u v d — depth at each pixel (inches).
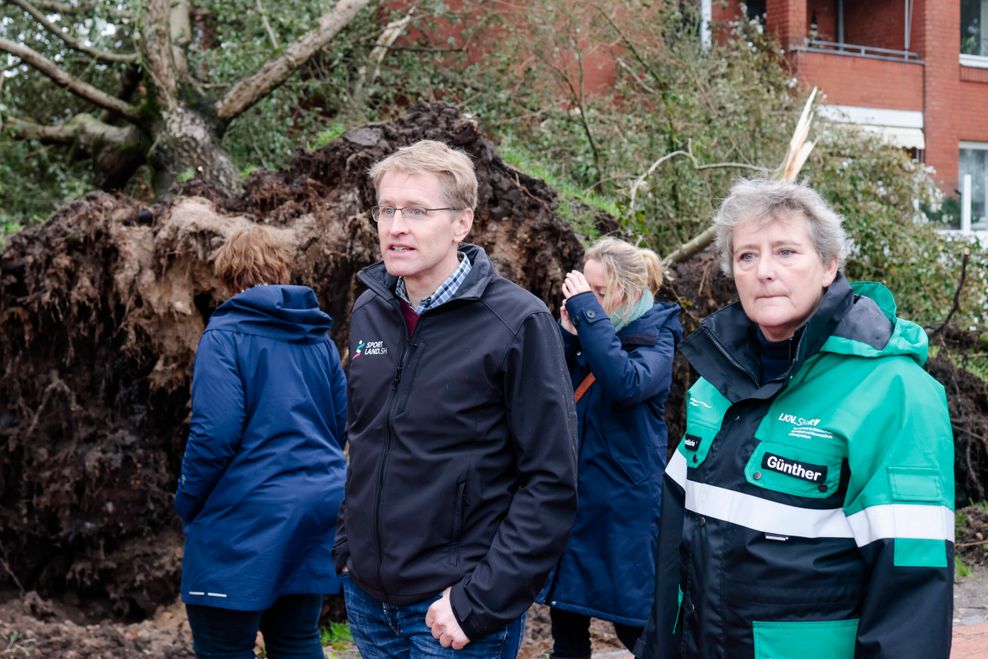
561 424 99.8
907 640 79.3
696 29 502.3
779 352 93.0
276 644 140.4
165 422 219.6
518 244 232.4
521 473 101.4
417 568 100.7
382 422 103.7
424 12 456.4
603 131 392.8
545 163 379.2
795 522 86.7
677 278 288.0
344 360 217.8
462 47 466.0
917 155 717.9
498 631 101.6
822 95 442.3
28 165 399.5
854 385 86.9
